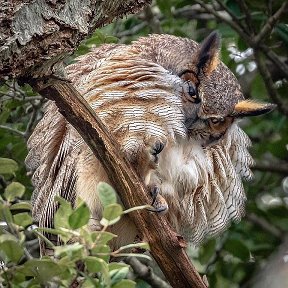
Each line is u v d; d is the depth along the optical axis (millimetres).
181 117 10219
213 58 10867
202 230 11148
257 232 13906
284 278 8492
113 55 10859
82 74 11031
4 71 7949
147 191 8922
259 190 14266
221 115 10656
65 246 6828
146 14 13758
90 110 8531
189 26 14656
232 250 13203
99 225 10164
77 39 8281
